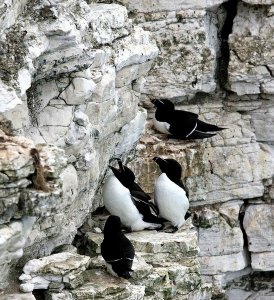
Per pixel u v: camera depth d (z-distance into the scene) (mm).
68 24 13023
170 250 15648
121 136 16438
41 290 13703
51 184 11516
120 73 15570
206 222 19859
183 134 18719
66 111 13688
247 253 20578
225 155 19969
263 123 20469
